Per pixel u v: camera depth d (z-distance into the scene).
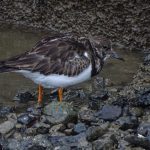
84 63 12.86
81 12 18.45
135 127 12.16
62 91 13.66
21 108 13.29
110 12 17.84
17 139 11.72
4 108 13.13
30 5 19.52
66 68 12.66
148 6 17.19
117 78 15.13
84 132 11.94
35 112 12.83
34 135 11.98
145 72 15.42
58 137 11.74
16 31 19.02
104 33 18.09
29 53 12.59
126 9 17.53
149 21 17.28
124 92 14.07
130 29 17.58
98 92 14.03
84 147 11.27
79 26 18.59
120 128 12.10
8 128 12.16
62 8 18.83
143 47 17.42
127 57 16.77
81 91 14.18
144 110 13.17
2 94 14.01
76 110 13.09
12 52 16.72
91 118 12.52
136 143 11.28
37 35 18.62
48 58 12.57
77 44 12.96
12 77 15.03
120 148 11.19
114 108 12.74
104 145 11.08
